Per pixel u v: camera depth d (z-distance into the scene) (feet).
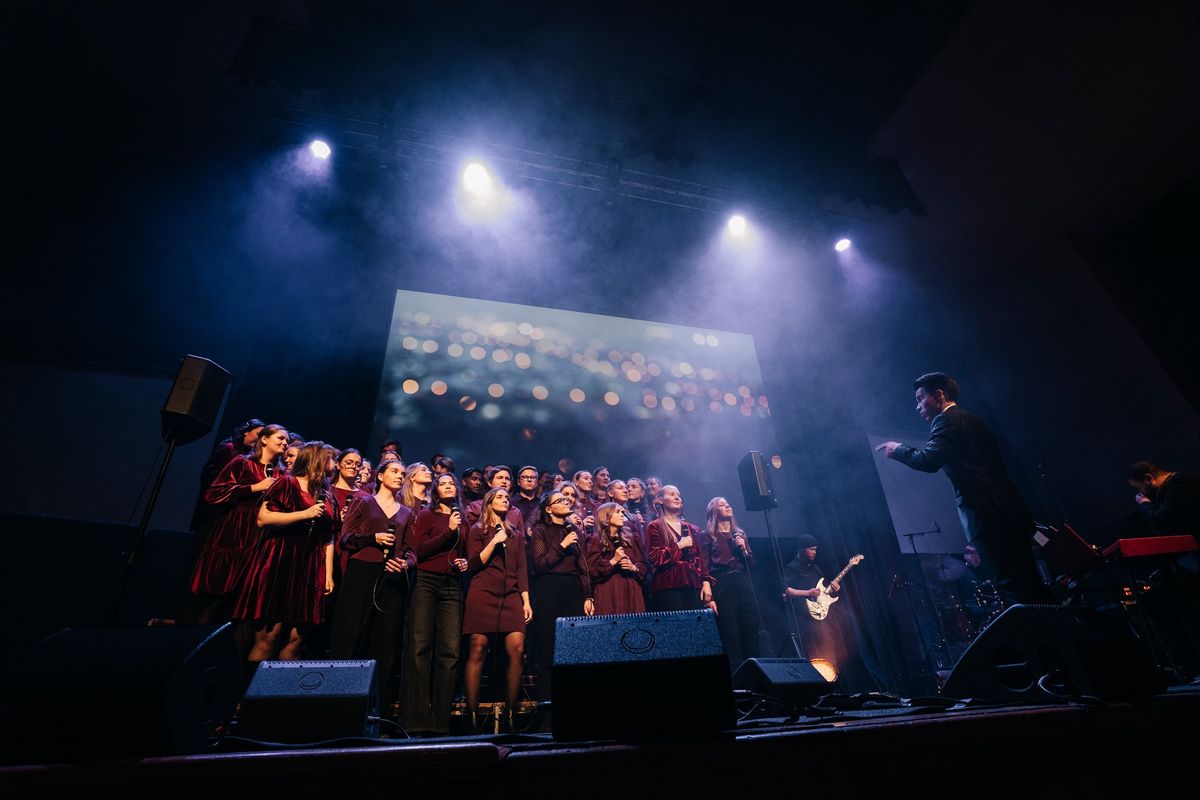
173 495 16.78
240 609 8.56
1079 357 21.80
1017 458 23.41
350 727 5.06
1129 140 19.06
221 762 3.52
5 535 11.38
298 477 9.91
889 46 17.44
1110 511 20.74
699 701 4.23
